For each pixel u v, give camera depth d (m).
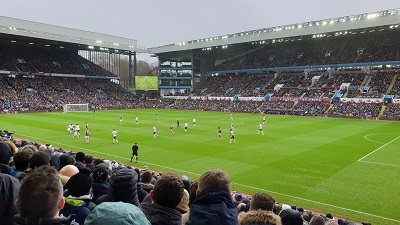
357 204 17.56
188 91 119.19
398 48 88.44
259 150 32.38
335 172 24.14
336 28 82.81
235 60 118.12
